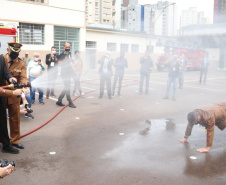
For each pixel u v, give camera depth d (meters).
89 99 7.41
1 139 3.43
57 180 2.73
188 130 3.88
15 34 7.84
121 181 2.73
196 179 2.79
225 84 11.17
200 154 3.49
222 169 3.04
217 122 3.68
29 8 12.92
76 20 15.30
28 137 4.08
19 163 3.14
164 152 3.54
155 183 2.69
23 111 4.72
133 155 3.43
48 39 13.98
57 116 5.40
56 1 14.02
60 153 3.46
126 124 4.92
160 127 4.75
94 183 2.68
